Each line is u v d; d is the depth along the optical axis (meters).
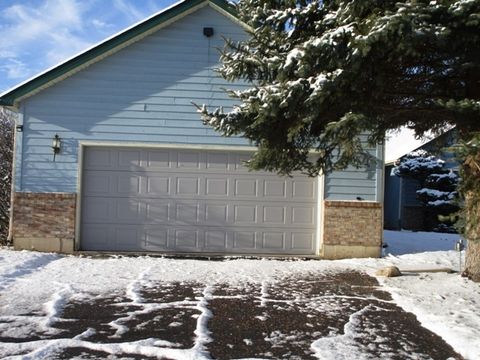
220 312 5.83
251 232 10.66
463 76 6.32
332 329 5.24
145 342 4.62
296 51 5.94
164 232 10.54
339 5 6.34
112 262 9.09
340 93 5.89
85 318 5.45
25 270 8.02
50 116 10.30
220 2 10.46
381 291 7.08
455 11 5.27
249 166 8.05
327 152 8.23
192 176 10.62
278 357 4.36
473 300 6.41
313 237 10.73
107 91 10.42
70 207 10.20
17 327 5.05
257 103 6.31
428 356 4.48
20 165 10.21
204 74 10.59
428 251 11.60
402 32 5.20
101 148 10.51
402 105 6.98
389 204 21.81
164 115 10.52
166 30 10.54
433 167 18.83
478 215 5.49
